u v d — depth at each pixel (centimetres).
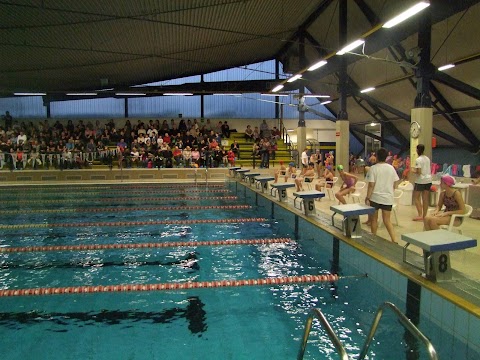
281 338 289
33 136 1552
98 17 839
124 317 324
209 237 581
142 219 715
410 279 322
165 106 1883
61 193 1070
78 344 282
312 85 1728
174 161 1458
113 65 1303
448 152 1402
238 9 957
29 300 359
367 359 256
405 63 777
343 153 1205
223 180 1387
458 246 304
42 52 1055
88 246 529
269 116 1961
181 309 339
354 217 462
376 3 948
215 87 1806
